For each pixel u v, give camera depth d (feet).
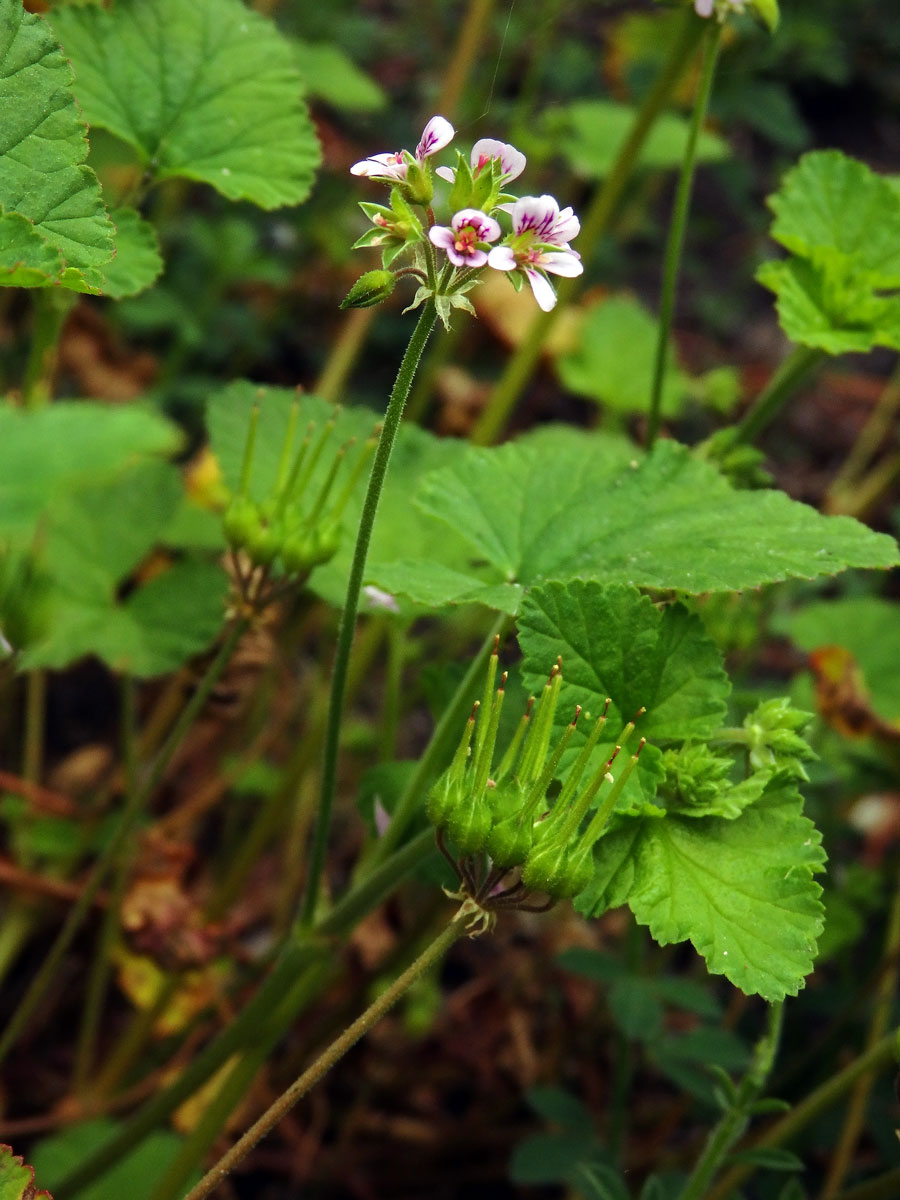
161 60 1.09
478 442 1.60
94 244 0.89
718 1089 1.01
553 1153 1.21
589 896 0.85
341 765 1.59
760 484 1.15
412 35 2.59
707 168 2.77
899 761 1.36
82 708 1.76
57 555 1.22
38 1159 1.21
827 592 1.96
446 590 0.93
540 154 1.98
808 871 0.84
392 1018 1.36
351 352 1.84
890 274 1.13
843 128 2.84
